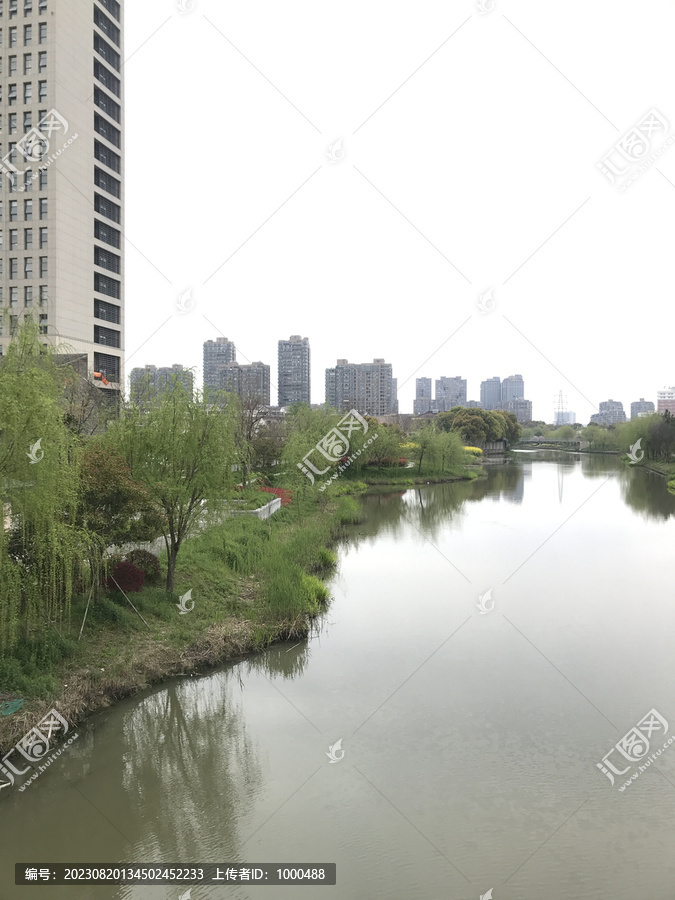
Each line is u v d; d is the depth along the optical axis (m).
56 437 11.10
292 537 24.83
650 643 16.42
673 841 8.98
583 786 10.26
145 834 9.23
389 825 9.33
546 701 13.20
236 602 17.72
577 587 21.86
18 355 11.65
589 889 8.05
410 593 21.03
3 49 53.41
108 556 15.69
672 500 45.16
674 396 124.31
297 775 10.62
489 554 27.22
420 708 12.89
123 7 65.00
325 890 8.05
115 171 63.62
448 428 98.69
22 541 11.61
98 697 12.20
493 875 8.31
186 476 16.78
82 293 57.59
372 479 56.62
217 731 12.10
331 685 13.98
